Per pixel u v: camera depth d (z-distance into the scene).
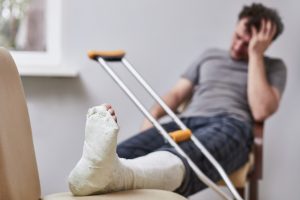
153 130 2.76
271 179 3.32
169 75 3.35
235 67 3.02
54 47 3.48
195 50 3.33
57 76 3.39
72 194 1.78
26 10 3.53
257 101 2.92
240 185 2.71
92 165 1.71
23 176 1.70
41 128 3.43
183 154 2.24
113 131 1.69
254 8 3.03
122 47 3.37
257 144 2.88
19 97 1.78
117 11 3.36
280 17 3.02
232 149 2.69
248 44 3.01
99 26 3.37
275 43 3.25
